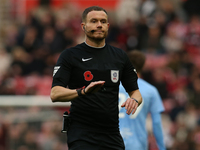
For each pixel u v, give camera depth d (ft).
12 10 183.11
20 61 138.31
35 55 141.79
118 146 43.09
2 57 150.30
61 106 83.25
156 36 146.30
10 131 81.56
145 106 58.75
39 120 82.33
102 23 42.06
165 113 119.34
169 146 104.53
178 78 132.87
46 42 146.92
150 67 134.10
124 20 162.91
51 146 81.87
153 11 153.99
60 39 147.95
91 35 41.88
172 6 156.35
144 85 59.88
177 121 113.70
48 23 150.61
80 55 41.91
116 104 42.83
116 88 42.65
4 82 129.80
